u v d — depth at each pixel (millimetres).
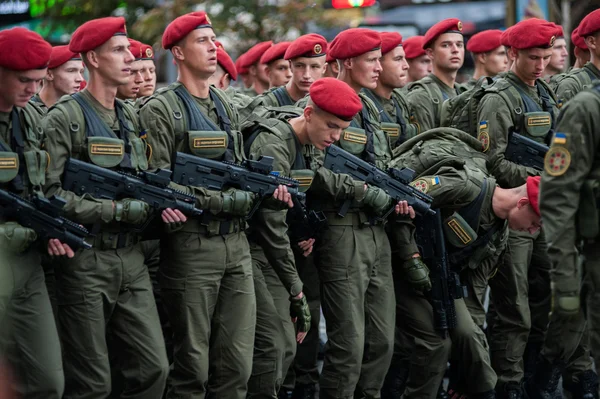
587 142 13781
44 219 14484
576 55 24719
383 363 18172
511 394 20031
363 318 17859
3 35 14398
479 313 18891
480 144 19328
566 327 19219
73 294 15172
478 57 26234
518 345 20031
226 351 16438
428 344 18266
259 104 21500
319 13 39125
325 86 17047
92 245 15219
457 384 18766
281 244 16844
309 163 17625
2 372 12039
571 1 36562
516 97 20859
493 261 18750
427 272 18016
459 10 46531
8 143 14609
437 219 18047
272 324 17891
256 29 38625
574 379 20375
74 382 15297
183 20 16516
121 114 15867
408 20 46844
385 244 18234
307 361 20297
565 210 13867
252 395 17859
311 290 20078
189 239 16047
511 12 34031
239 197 16078
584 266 14234
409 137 22734
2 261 14078
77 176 15133
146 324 15648
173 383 16266
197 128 16328
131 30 39938
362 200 17703
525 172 20422
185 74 16656
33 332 14727
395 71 22250
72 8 39906
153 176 15570
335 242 17750
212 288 16188
